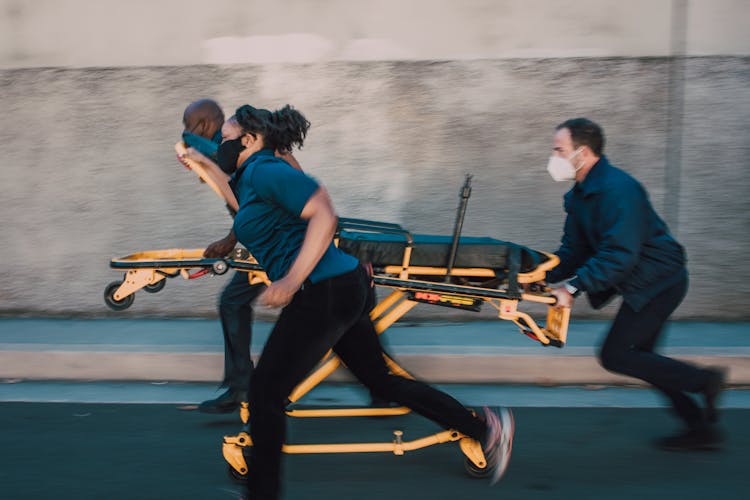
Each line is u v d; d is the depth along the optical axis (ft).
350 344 12.66
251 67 21.15
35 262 22.04
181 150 14.53
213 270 14.23
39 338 19.62
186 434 15.21
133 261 14.35
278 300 10.30
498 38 20.84
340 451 13.04
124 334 20.04
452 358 18.17
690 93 20.76
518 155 21.13
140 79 21.31
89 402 16.98
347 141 21.26
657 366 13.85
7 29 21.38
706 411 14.14
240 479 13.04
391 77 21.03
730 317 21.39
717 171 20.99
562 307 13.51
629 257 13.30
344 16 20.90
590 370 18.10
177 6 21.07
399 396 12.78
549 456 14.15
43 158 21.71
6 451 14.35
